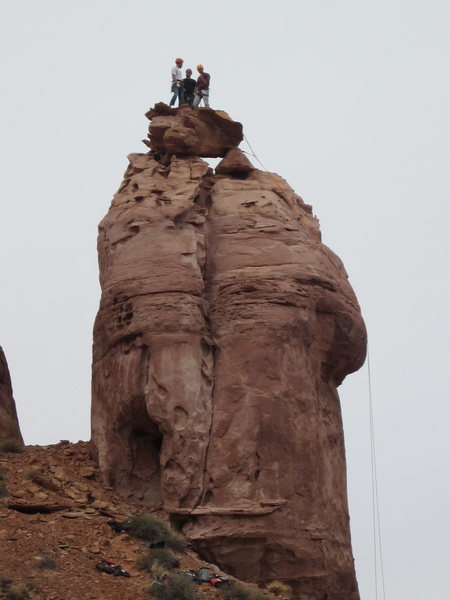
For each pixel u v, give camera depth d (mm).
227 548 81750
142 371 85812
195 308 86125
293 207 93375
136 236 88688
